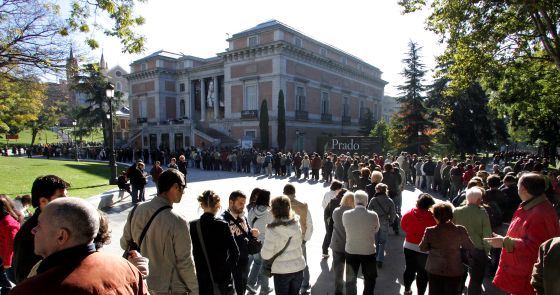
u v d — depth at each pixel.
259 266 5.57
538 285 2.44
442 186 16.08
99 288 1.63
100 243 2.39
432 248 4.25
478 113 29.27
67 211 1.77
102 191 15.30
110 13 10.40
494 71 13.72
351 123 53.88
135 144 51.91
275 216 4.19
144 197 13.54
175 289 3.01
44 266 1.73
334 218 5.49
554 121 20.53
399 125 33.25
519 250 3.54
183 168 19.92
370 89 60.53
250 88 42.84
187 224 3.11
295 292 4.18
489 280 6.22
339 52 50.84
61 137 78.81
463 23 11.87
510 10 11.19
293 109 41.72
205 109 51.34
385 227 6.84
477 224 4.80
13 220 4.41
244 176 24.12
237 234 4.61
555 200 7.85
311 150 44.72
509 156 38.50
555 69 15.02
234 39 43.88
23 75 14.03
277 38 39.72
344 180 17.94
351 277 4.96
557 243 2.30
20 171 20.50
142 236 3.01
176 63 54.81
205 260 3.64
